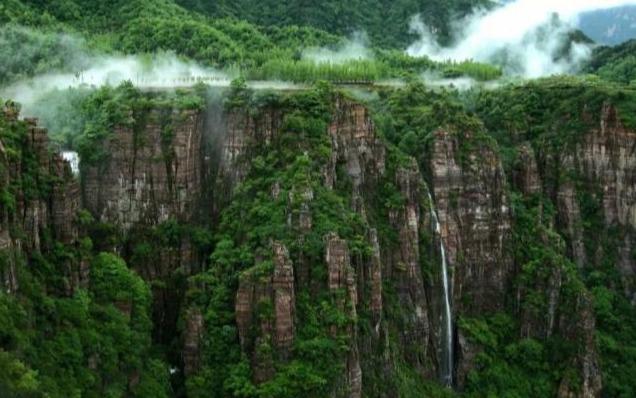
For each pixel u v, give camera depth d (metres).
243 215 105.12
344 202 106.94
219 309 97.62
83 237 92.75
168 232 106.06
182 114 108.12
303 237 98.81
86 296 86.62
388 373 102.94
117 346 87.06
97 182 104.56
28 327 78.12
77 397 78.19
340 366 92.94
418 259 115.19
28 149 86.94
